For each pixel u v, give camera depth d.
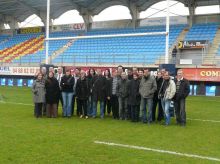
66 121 12.48
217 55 26.66
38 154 7.69
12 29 42.62
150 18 33.97
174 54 26.84
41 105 13.62
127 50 31.34
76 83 13.55
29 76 32.72
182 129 11.12
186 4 31.52
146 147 8.53
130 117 13.05
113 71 14.76
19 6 38.38
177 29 31.72
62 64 31.80
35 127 11.03
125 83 12.89
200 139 9.59
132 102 12.43
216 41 28.45
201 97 22.94
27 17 41.59
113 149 8.27
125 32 34.22
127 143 8.94
